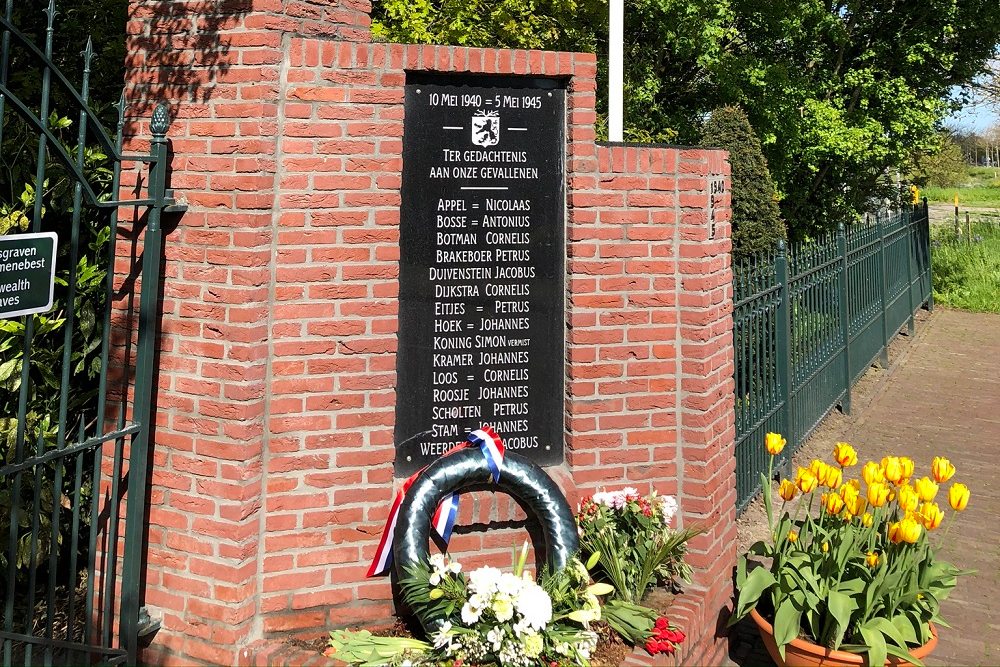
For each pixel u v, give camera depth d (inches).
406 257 165.2
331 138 153.8
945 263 785.6
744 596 157.8
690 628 161.2
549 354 173.6
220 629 150.9
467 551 166.7
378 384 158.7
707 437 176.6
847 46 555.2
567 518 162.6
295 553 154.9
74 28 247.6
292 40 151.4
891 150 541.6
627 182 172.4
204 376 151.7
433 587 148.6
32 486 176.2
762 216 404.5
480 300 169.3
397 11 344.2
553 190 171.9
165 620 155.5
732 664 175.3
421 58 159.2
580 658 143.4
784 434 276.8
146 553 157.1
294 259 152.8
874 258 445.4
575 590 154.1
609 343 172.6
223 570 150.8
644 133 479.8
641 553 166.2
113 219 141.8
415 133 164.2
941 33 532.1
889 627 148.8
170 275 154.3
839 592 152.7
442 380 168.2
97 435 143.9
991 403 392.2
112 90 250.8
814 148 509.0
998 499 271.4
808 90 517.0
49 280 127.9
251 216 148.1
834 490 173.6
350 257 155.9
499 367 170.9
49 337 182.4
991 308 661.9
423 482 158.4
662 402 176.1
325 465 156.0
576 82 168.6
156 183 146.9
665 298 175.5
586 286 171.0
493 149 168.1
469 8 349.7
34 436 175.5
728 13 477.7
